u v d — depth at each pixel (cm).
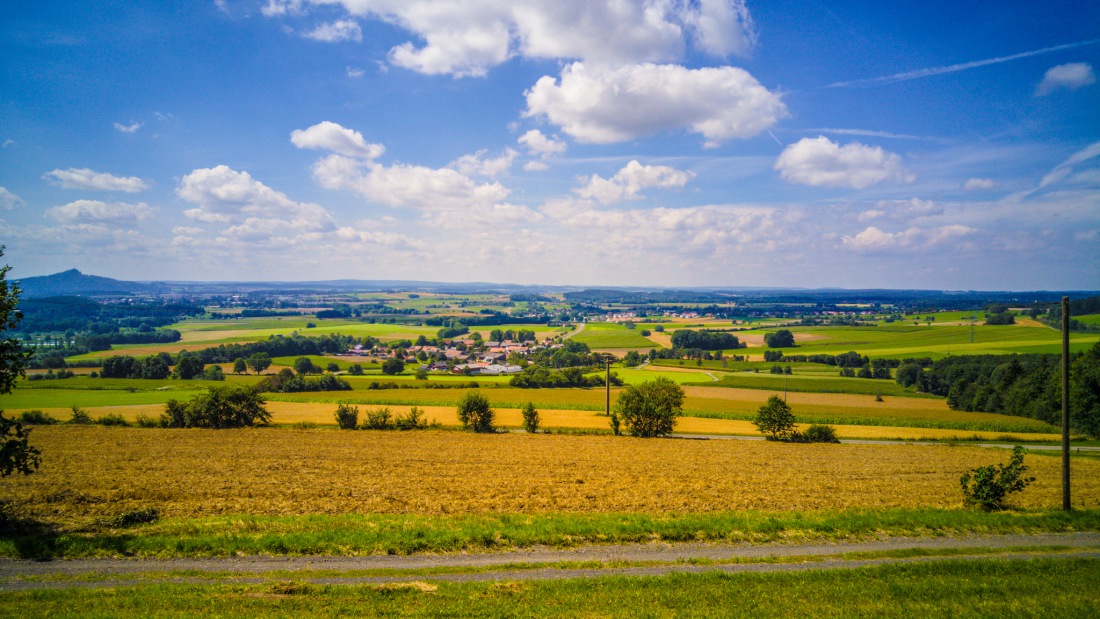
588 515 2369
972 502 2600
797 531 2125
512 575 1678
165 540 1822
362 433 5444
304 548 1825
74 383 9694
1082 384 6353
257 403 5878
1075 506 2655
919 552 1947
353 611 1349
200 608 1341
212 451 4178
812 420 7362
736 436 6156
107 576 1573
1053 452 5172
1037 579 1655
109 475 3153
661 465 3878
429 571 1688
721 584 1588
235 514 2327
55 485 2819
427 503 2623
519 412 7544
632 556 1867
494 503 2636
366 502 2619
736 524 2166
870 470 3812
